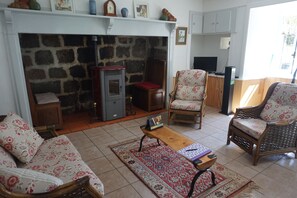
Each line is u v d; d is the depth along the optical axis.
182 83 4.00
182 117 3.66
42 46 3.59
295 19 4.06
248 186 2.04
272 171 2.29
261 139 2.31
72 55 3.91
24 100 2.97
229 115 4.18
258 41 4.26
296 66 4.15
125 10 3.49
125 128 3.50
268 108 2.75
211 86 4.67
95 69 3.61
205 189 1.99
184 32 4.58
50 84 3.82
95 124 3.65
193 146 2.07
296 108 2.48
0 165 1.42
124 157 2.57
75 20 3.13
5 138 1.64
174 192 1.96
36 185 1.18
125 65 4.60
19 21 2.74
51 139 2.13
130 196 1.91
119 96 3.82
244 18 4.06
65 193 1.22
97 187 1.46
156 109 4.43
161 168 2.34
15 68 2.83
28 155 1.72
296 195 1.92
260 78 4.38
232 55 4.44
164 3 4.10
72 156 1.80
